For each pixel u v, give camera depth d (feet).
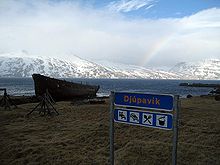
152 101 19.31
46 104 77.92
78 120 64.85
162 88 448.24
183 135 42.86
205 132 45.50
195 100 137.39
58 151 35.99
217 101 127.65
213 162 29.27
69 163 31.58
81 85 182.91
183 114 70.74
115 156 32.50
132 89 398.01
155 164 28.94
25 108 94.38
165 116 18.74
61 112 81.30
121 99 21.16
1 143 42.22
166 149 32.65
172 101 18.34
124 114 21.02
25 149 37.32
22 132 51.06
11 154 36.11
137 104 20.25
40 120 66.59
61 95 154.92
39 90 139.64
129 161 30.09
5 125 59.62
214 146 36.19
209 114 71.46
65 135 47.24
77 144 40.11
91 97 179.52
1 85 509.35
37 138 45.29
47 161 32.55
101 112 78.33
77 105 104.63
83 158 32.71
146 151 32.19
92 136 44.34
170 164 28.58
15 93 279.28
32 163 32.14
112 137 21.88
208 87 527.40
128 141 40.01
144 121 19.85
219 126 51.88
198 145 35.32
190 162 29.27
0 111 84.94
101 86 507.71
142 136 43.14
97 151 35.76
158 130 46.55
